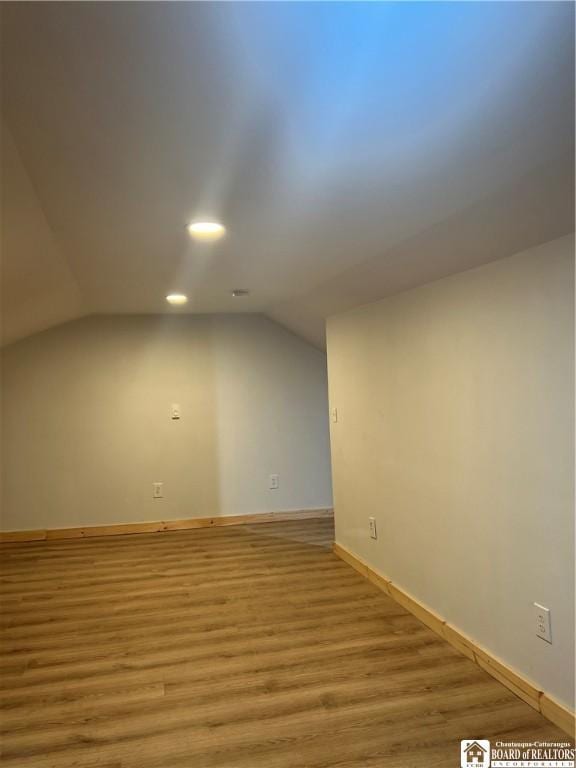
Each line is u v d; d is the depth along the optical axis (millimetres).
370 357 3465
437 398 2732
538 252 2037
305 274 3045
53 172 1530
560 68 1010
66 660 2615
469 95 1111
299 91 1099
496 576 2324
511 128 1246
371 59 981
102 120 1229
